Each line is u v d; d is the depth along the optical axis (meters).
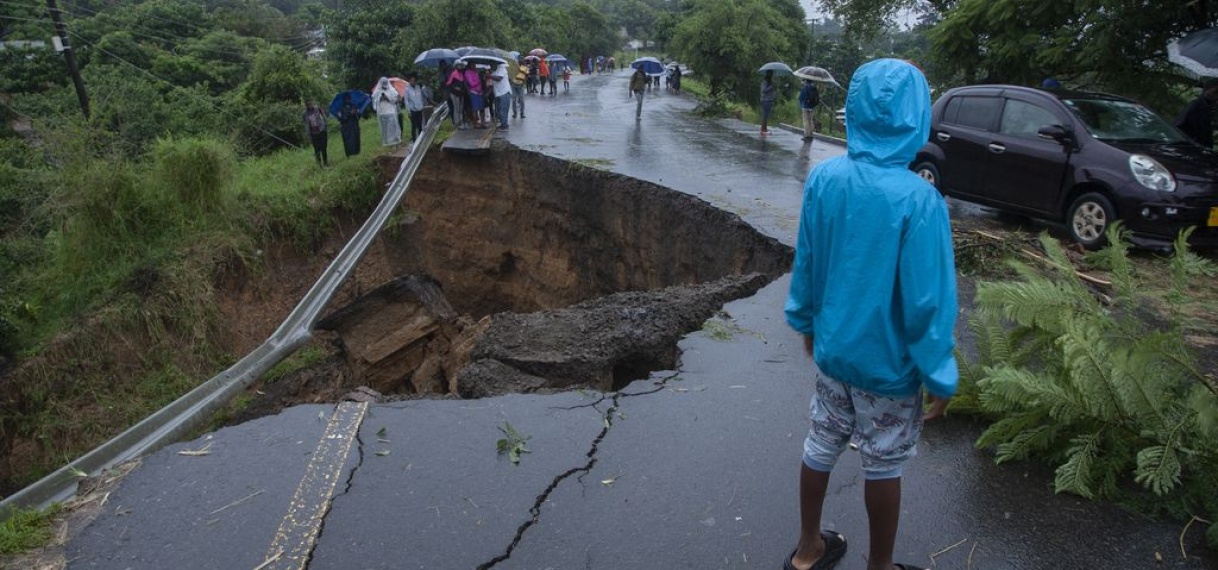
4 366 11.88
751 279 7.22
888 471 2.63
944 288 2.33
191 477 3.77
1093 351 3.65
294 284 16.34
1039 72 12.66
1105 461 3.63
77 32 42.09
